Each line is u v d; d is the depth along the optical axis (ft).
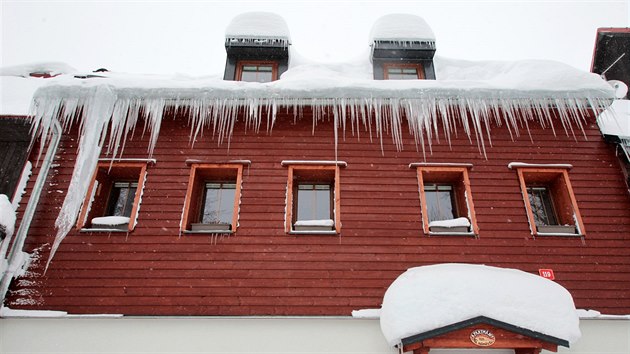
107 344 17.62
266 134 23.35
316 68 26.58
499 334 15.53
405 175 22.20
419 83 23.03
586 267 19.75
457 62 28.63
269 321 18.38
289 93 22.45
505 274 16.57
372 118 24.03
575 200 21.54
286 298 18.69
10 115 22.08
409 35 26.94
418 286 15.99
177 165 22.21
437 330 14.69
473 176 22.20
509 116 23.52
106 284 18.79
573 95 22.43
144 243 19.84
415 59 27.35
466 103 23.35
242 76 27.17
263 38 27.02
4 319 17.98
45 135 21.62
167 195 21.26
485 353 17.67
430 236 20.48
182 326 18.19
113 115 22.29
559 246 20.30
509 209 21.31
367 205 21.24
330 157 22.66
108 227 20.40
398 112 23.53
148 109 22.71
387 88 22.49
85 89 21.93
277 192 21.56
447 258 19.88
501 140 23.36
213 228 20.54
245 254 19.71
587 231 20.72
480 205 21.35
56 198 20.92
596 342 18.10
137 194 21.04
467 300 15.26
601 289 19.22
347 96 22.57
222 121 23.34
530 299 15.65
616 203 21.59
